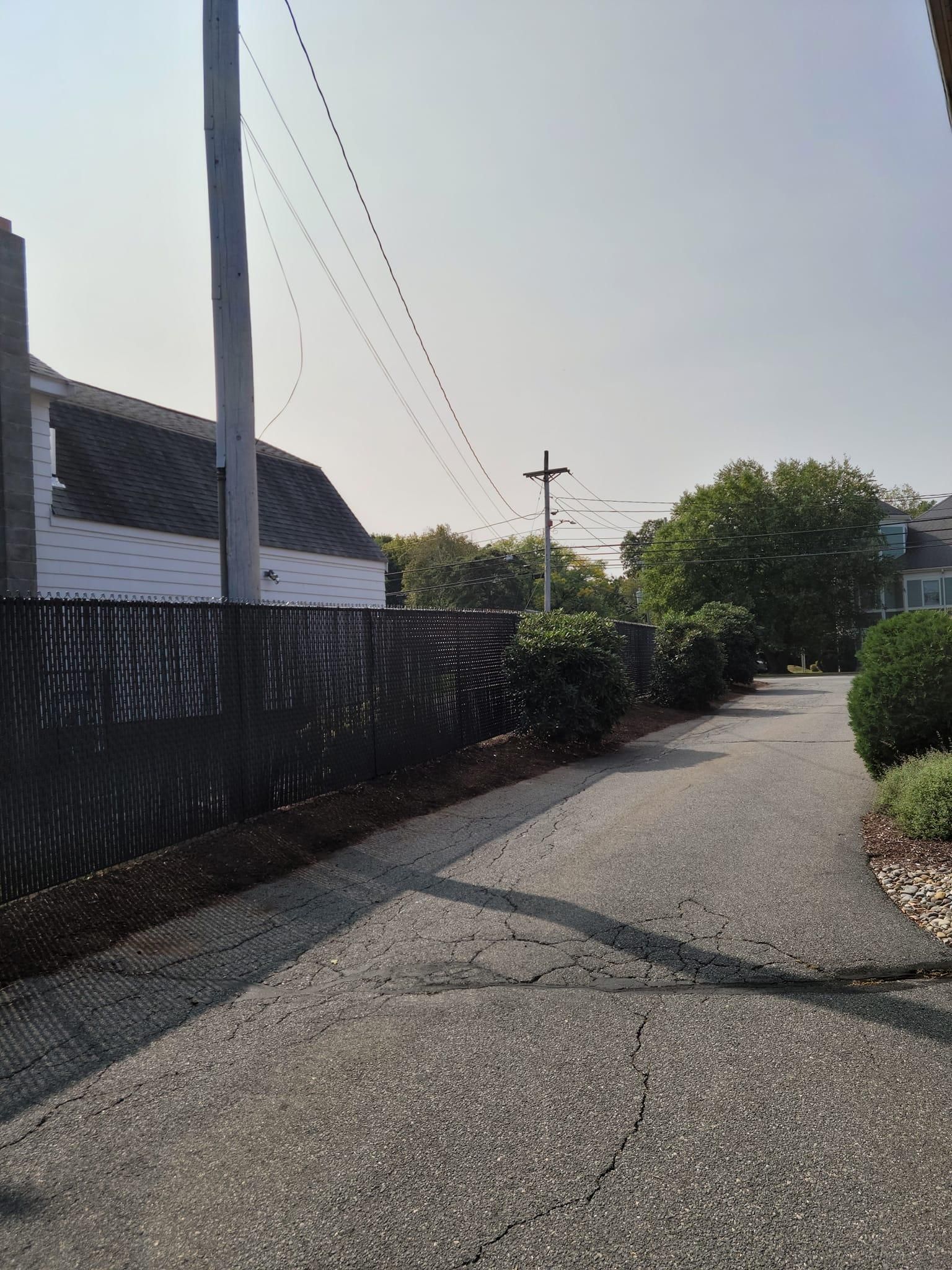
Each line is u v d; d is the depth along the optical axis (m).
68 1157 2.78
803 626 45.03
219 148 7.52
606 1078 3.19
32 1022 3.82
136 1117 3.02
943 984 4.01
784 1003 3.84
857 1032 3.52
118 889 5.46
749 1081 3.13
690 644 18.92
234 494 7.53
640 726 15.45
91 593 11.79
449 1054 3.42
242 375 7.56
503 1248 2.29
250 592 7.55
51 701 5.27
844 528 44.84
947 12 5.07
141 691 5.95
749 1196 2.47
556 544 71.94
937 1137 2.74
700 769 10.42
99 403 14.20
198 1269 2.25
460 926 4.98
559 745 12.23
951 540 50.47
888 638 8.48
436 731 10.12
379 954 4.57
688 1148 2.72
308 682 7.79
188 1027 3.74
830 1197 2.46
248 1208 2.49
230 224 7.54
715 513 46.12
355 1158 2.72
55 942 4.70
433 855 6.63
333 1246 2.32
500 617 12.26
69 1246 2.35
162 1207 2.51
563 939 4.72
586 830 7.30
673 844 6.71
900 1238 2.28
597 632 12.62
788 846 6.54
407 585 66.69
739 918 4.97
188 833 6.34
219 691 6.68
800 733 13.84
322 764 7.95
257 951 4.64
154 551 12.89
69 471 12.12
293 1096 3.12
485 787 9.44
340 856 6.59
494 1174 2.62
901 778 7.36
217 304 7.55
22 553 8.53
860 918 4.93
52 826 5.27
